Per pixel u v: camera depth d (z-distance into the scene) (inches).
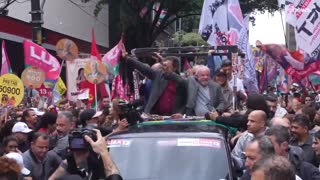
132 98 517.7
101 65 515.5
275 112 414.0
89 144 203.8
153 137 276.1
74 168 227.6
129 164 263.9
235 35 565.3
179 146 269.9
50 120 357.1
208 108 386.0
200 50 480.1
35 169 290.5
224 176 255.6
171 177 257.3
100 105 542.3
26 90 551.8
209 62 494.3
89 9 1289.4
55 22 1117.1
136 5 1233.4
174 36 1558.8
